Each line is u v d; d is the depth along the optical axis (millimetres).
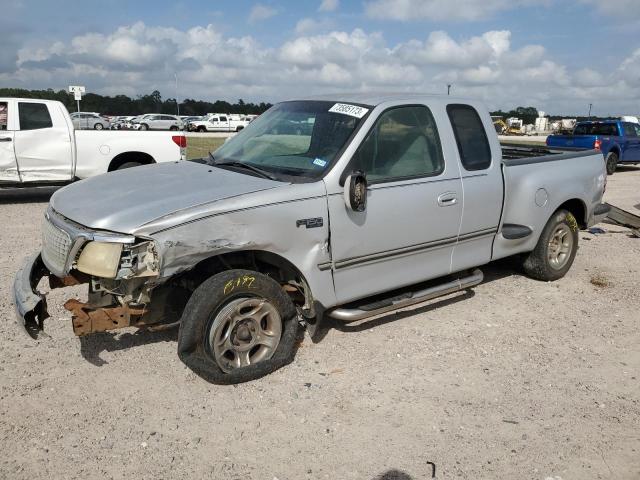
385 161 4508
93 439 3342
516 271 6652
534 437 3490
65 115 10516
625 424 3654
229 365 3920
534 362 4457
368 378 4125
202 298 3715
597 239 8602
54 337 4590
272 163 4551
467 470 3178
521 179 5668
